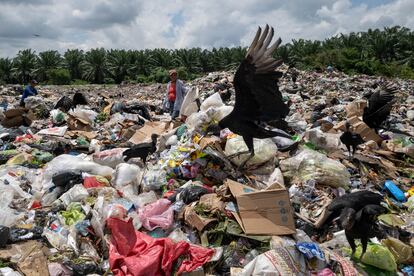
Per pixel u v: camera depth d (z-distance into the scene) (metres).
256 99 5.10
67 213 5.83
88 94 29.30
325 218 5.50
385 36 62.88
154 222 5.62
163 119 12.88
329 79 28.62
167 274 4.70
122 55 73.06
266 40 4.63
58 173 7.08
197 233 5.50
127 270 4.64
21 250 5.00
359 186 7.59
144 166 7.80
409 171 8.70
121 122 11.45
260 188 6.77
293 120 11.73
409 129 12.73
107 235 5.27
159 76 61.56
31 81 14.49
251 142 5.63
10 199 6.28
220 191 6.10
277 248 4.83
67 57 73.19
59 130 10.67
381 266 5.05
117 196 6.36
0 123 12.25
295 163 7.19
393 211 6.80
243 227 5.38
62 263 4.80
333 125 10.75
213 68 73.38
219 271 4.97
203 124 8.09
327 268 4.76
